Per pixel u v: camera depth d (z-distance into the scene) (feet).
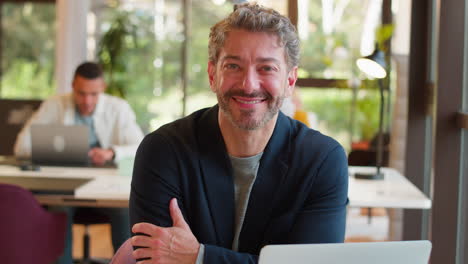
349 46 18.63
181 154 5.26
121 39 20.83
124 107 12.96
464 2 9.87
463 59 9.92
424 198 9.16
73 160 11.69
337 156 5.39
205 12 21.56
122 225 11.75
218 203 5.29
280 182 5.28
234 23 4.81
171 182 5.25
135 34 21.12
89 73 12.10
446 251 10.07
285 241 5.37
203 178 5.26
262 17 4.79
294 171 5.28
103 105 12.77
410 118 12.26
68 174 10.86
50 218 9.99
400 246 4.29
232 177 5.29
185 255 5.06
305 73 18.53
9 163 11.89
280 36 4.82
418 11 12.08
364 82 16.22
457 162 9.98
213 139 5.26
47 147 11.69
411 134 12.26
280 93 4.88
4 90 22.94
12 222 9.50
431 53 12.07
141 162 5.35
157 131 5.45
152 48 21.54
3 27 22.71
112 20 21.56
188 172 5.27
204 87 21.76
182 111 21.65
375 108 17.31
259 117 4.89
